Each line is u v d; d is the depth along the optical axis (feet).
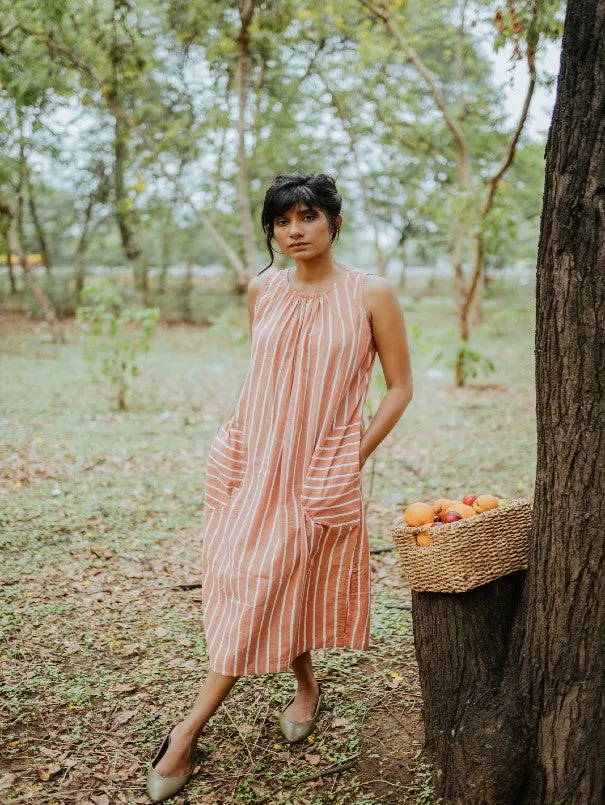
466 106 38.52
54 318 44.62
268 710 8.83
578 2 5.91
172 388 31.35
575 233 6.09
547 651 6.60
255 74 33.06
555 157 6.20
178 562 13.33
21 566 12.64
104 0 23.63
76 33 24.03
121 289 63.98
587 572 6.32
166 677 9.48
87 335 49.98
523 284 75.36
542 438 6.60
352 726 8.48
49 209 63.00
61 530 14.48
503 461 20.56
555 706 6.54
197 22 26.76
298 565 7.27
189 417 25.76
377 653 10.16
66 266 80.43
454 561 6.95
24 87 20.84
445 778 7.20
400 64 34.37
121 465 19.31
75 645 10.17
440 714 7.34
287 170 43.91
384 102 35.76
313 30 29.73
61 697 8.94
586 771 6.42
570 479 6.35
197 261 69.56
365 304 7.48
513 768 6.60
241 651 7.16
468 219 30.40
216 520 7.73
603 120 5.85
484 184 32.37
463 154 33.37
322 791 7.47
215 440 7.97
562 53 6.16
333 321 7.39
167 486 17.66
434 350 42.34
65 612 11.12
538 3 15.64
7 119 21.86
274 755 8.06
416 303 83.61
